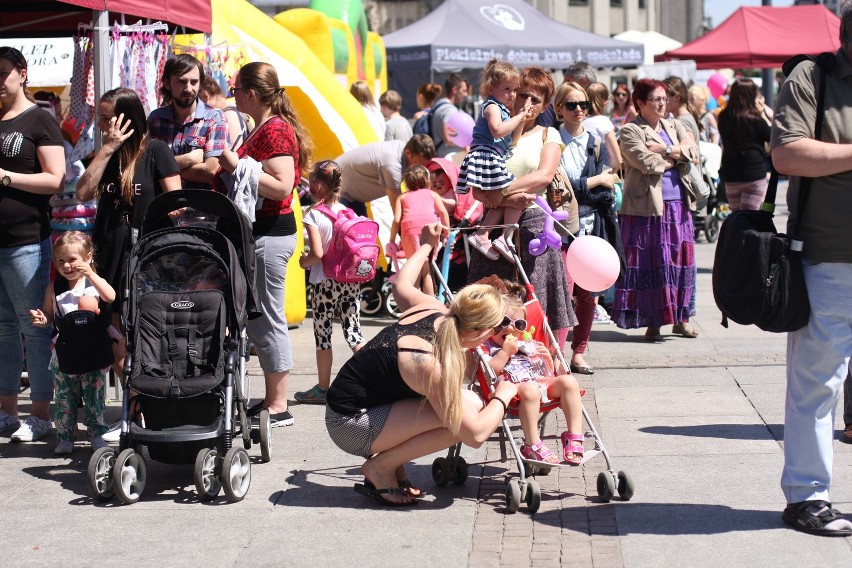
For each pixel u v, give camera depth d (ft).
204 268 26.81
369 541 22.61
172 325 26.27
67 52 56.85
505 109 31.73
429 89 65.57
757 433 30.19
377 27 192.44
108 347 29.09
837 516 22.24
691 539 22.16
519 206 31.94
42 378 31.35
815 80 21.54
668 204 43.50
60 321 28.94
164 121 32.24
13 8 38.45
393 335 24.30
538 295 32.91
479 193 32.24
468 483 26.76
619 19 199.00
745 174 50.78
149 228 27.27
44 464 28.91
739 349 42.60
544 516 24.03
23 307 30.86
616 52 92.17
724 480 26.04
